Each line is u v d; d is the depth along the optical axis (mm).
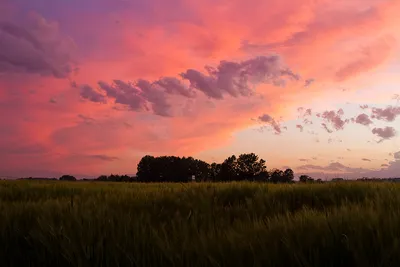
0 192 8938
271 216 5367
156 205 6383
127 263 3240
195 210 5734
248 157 53156
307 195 7469
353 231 3156
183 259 3086
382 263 2686
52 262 3459
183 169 68375
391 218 3416
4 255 3650
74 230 3846
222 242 3342
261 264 2873
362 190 7332
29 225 4430
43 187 10078
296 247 2996
